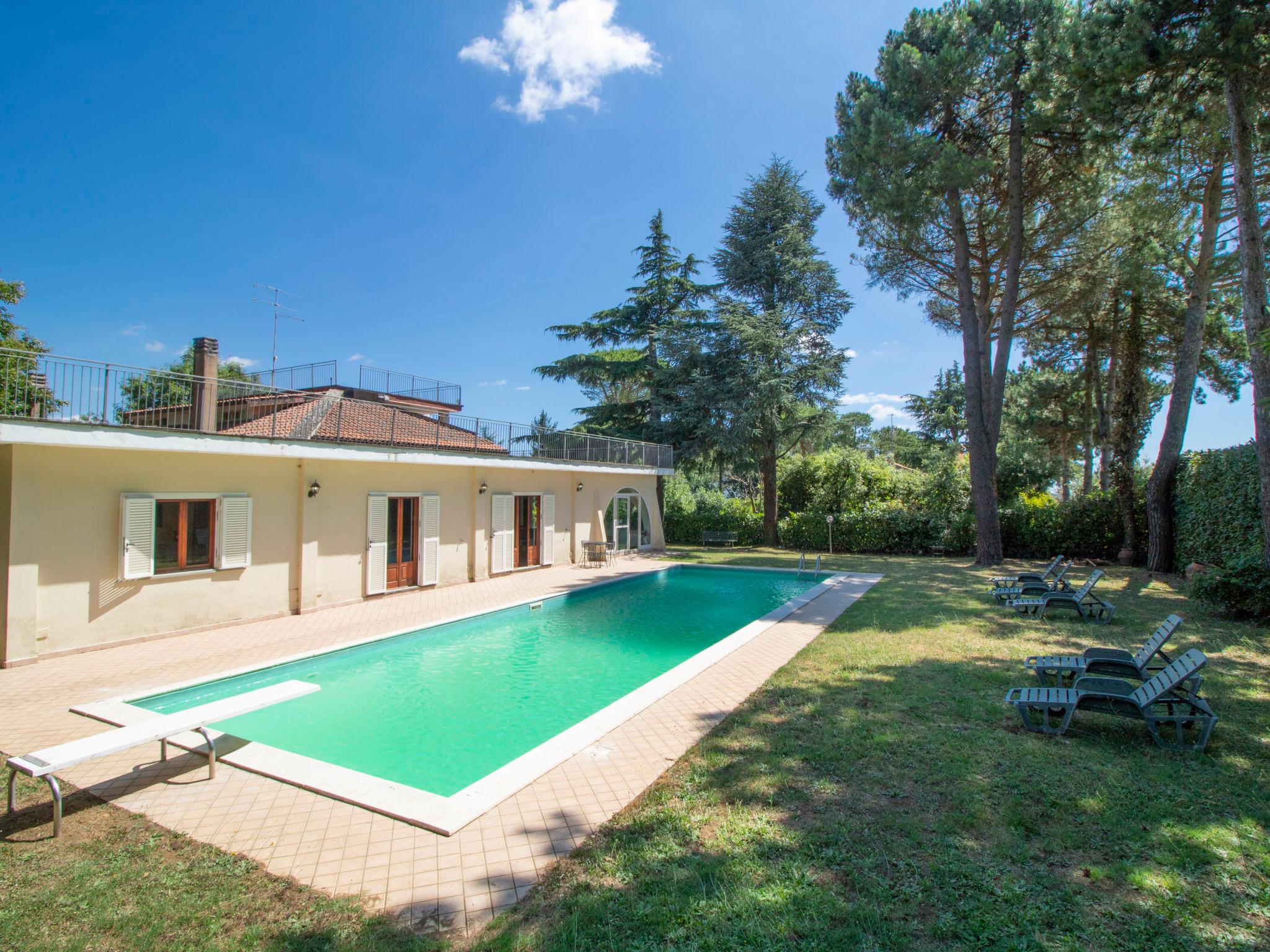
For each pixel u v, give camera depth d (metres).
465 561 16.39
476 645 10.62
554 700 7.77
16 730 5.95
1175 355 21.98
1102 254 18.31
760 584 17.52
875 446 52.25
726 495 39.56
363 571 13.36
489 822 4.11
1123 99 11.27
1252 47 9.56
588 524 21.97
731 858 3.62
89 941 2.99
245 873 3.57
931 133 18.44
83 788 4.73
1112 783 4.54
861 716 6.08
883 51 18.08
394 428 14.09
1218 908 3.12
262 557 11.23
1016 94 16.75
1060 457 34.50
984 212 19.80
